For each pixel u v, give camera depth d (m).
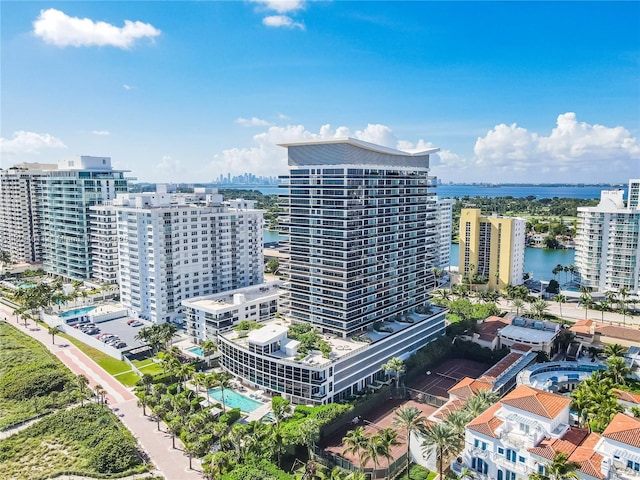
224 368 144.50
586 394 96.38
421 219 169.88
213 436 105.44
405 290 163.75
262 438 101.06
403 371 132.25
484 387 117.44
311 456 99.31
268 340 127.94
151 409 119.12
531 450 80.56
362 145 140.50
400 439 110.12
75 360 153.62
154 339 145.12
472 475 87.38
